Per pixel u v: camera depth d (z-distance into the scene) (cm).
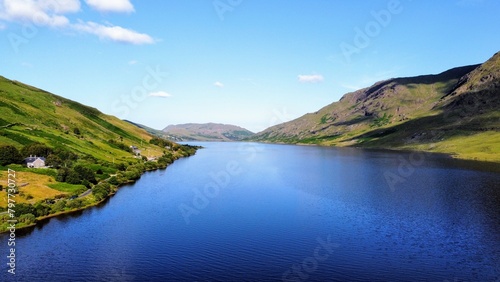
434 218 8938
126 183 14625
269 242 7388
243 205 10581
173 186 13912
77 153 17425
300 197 11638
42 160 13912
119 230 8175
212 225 8556
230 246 7169
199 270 6056
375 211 9700
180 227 8406
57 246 7144
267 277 5800
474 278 5750
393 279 5741
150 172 18275
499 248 6938
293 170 18712
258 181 15075
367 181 14650
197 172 18275
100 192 11475
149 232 8038
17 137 16700
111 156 19650
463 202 10519
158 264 6303
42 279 5697
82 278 5741
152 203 10881
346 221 8819
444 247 7019
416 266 6194
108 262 6375
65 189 11488
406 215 9256
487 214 9225
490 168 17300
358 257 6581
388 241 7394
